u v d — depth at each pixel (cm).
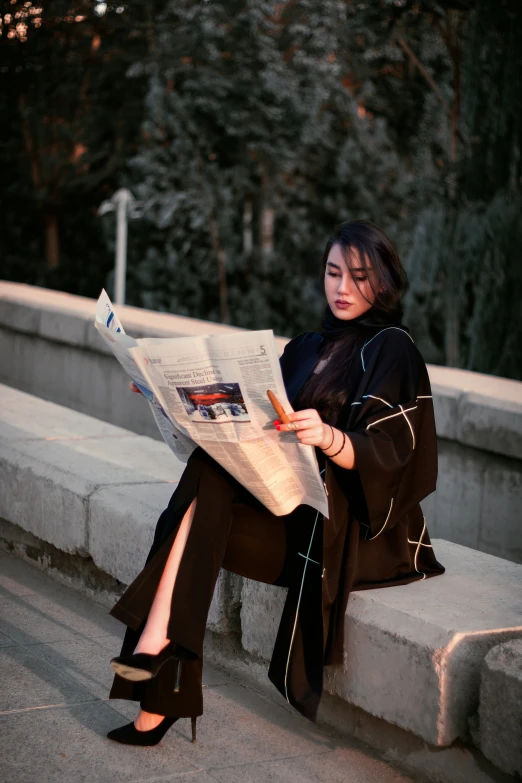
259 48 2884
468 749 271
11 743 290
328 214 3033
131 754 289
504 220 1129
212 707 324
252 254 3028
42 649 360
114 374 845
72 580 426
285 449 268
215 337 250
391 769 288
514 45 1177
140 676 272
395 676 278
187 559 280
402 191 2834
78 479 412
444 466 551
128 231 3108
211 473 290
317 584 291
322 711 316
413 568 312
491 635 271
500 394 519
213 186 2994
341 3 2723
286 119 2889
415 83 2861
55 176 3278
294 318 2950
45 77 3109
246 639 329
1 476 455
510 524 518
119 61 3122
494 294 1120
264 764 288
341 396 297
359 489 288
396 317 307
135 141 3288
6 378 973
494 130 1204
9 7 2944
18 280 3384
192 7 2886
